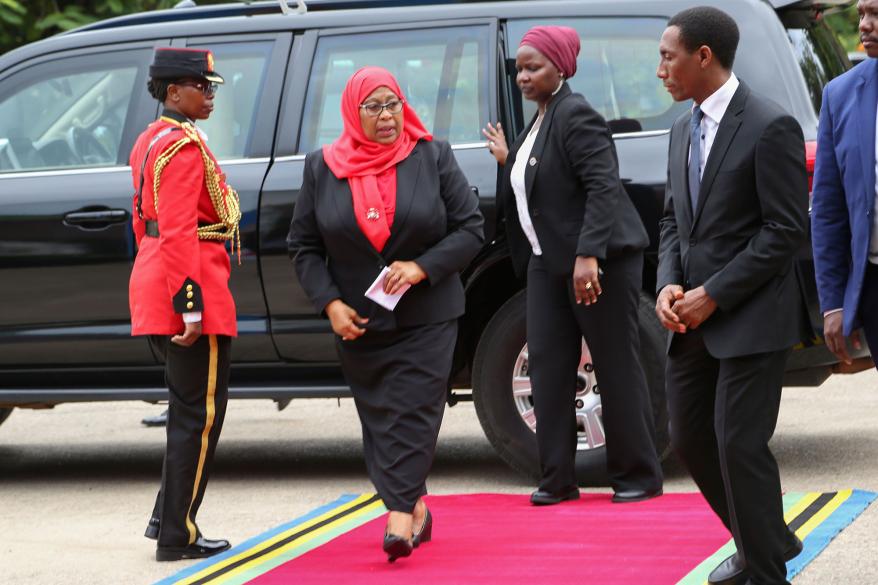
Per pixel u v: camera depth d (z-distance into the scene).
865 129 5.46
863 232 5.47
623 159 8.23
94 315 8.80
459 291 6.96
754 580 5.57
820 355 7.97
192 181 6.83
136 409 12.76
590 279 7.62
